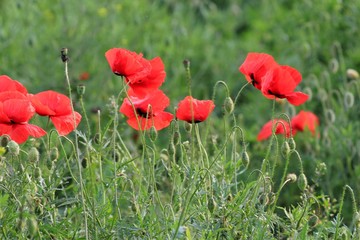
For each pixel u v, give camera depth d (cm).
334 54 1209
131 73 686
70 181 852
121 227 677
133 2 1535
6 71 1310
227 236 677
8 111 666
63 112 689
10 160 754
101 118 1084
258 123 1280
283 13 1625
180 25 1502
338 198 1009
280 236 741
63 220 692
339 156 1041
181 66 1432
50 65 1330
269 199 733
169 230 680
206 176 714
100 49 1396
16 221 674
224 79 1500
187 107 703
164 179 798
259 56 705
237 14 1819
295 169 1016
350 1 1380
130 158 732
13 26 1375
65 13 1441
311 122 1056
